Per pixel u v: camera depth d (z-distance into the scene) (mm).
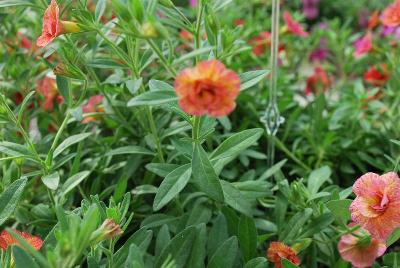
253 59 570
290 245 340
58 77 367
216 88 256
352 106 491
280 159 462
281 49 586
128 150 372
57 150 354
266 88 529
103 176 406
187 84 256
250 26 604
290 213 375
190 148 334
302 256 356
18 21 496
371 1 964
